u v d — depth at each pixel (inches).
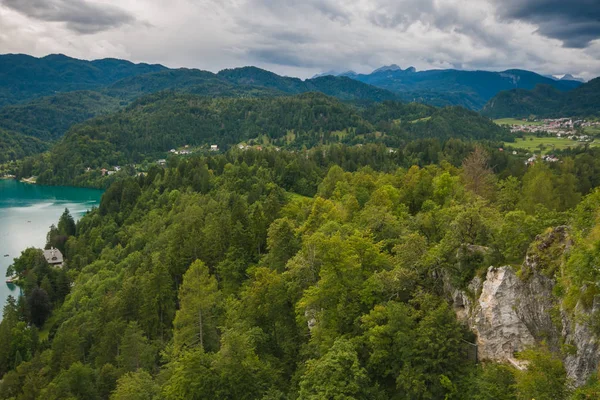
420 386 1387.8
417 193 3383.4
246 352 1871.3
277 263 2731.3
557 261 1298.0
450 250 1678.2
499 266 1480.1
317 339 1819.6
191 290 2368.4
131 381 2076.8
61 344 2918.3
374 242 2358.5
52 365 2829.7
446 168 4603.8
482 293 1477.6
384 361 1549.0
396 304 1555.1
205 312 2396.7
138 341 2549.2
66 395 2345.0
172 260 3405.5
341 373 1461.6
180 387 1787.6
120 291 3287.4
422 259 1769.2
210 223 3865.7
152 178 7519.7
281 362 2030.0
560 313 1213.7
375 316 1582.2
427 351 1423.5
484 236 1637.6
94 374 2568.9
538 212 1692.9
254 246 3282.5
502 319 1395.2
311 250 2237.9
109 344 2780.5
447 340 1430.9
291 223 3058.6
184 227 3885.3
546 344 1257.4
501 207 2878.9
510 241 1502.2
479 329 1430.9
